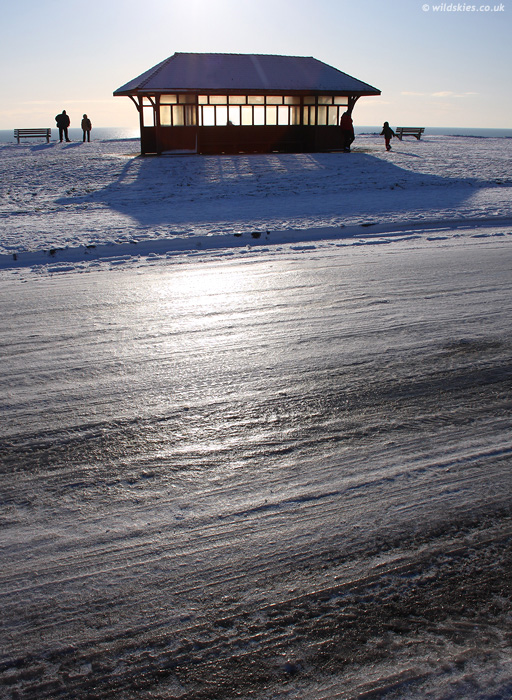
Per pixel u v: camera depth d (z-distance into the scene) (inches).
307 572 95.4
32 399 159.6
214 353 193.5
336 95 1176.8
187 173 855.1
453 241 410.0
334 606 88.4
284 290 276.1
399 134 1676.9
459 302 250.7
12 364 184.9
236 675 77.4
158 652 81.3
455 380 169.6
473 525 106.3
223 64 1160.2
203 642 82.7
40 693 75.4
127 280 302.2
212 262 348.2
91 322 228.5
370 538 103.2
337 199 657.0
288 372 176.7
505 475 121.8
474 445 133.9
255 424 145.3
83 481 122.3
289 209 576.4
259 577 94.6
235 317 233.5
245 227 462.9
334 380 170.2
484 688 74.4
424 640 82.0
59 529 107.3
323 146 1190.9
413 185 772.0
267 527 106.8
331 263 338.6
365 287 279.1
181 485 120.6
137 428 144.0
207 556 99.7
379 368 178.7
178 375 175.6
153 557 99.6
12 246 386.9
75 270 330.0
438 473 122.7
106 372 178.1
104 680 77.1
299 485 119.6
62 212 570.6
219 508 112.6
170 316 236.1
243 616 86.9
